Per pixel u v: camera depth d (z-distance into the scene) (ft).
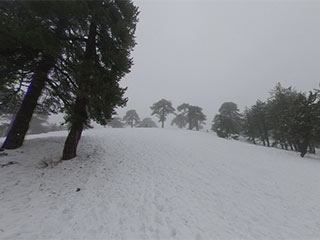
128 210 15.72
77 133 27.50
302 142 61.16
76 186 19.62
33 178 20.04
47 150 28.63
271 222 15.84
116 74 27.81
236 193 21.75
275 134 77.92
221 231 13.62
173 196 19.15
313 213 18.30
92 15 23.26
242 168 33.27
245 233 13.70
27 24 18.72
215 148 49.73
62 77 28.09
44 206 15.49
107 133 56.18
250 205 18.92
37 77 25.67
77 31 28.66
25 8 19.49
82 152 30.50
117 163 28.37
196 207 17.20
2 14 17.66
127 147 39.37
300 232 14.56
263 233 13.97
